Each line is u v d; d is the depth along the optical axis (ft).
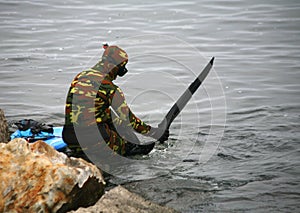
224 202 25.94
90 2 67.62
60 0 68.13
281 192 26.86
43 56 50.06
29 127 31.19
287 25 59.36
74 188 22.44
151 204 24.57
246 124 36.11
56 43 53.57
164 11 63.77
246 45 53.67
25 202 22.03
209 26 58.85
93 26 58.54
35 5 65.87
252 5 66.64
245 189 27.22
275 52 51.93
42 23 59.57
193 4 66.80
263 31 57.67
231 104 39.99
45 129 31.40
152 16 61.93
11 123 35.42
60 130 31.76
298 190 27.07
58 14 62.85
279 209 25.27
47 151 24.23
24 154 23.48
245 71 47.11
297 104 40.11
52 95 41.57
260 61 49.52
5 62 48.49
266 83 44.57
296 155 31.22
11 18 61.00
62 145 30.04
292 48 52.95
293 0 68.49
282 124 36.06
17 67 47.39
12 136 30.78
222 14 63.10
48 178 22.44
